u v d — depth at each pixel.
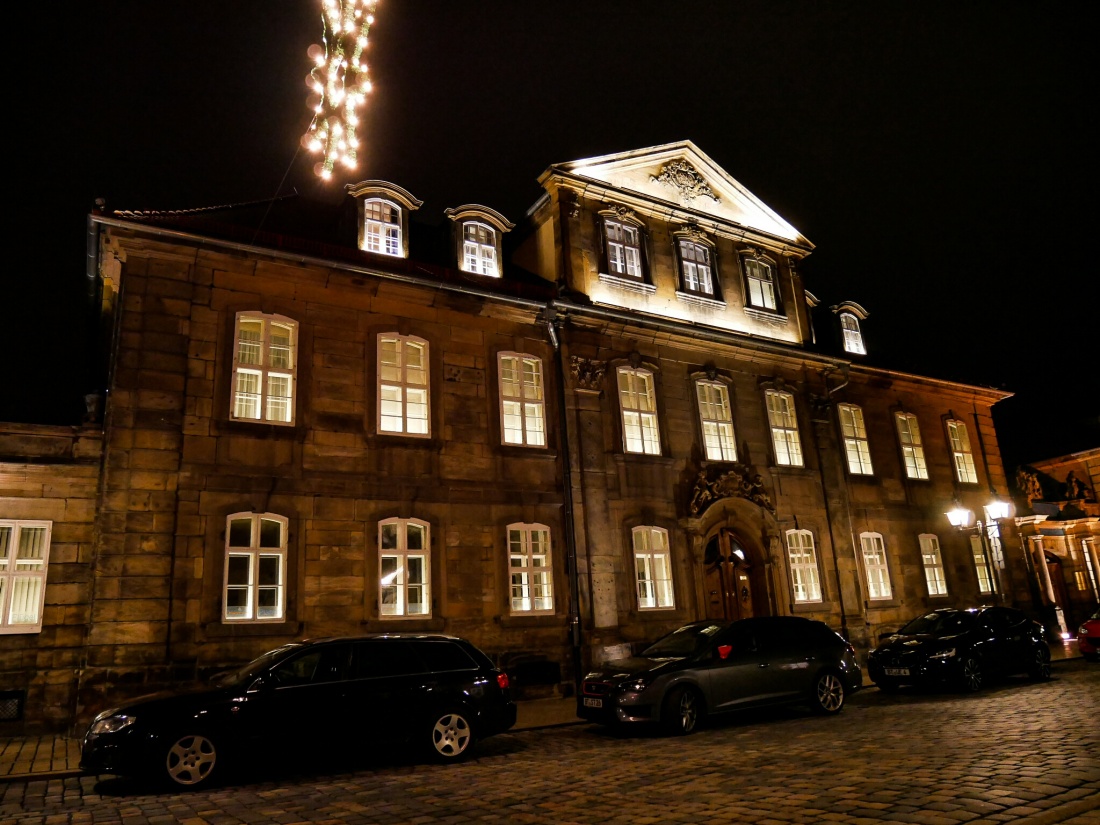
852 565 23.19
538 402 19.17
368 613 15.58
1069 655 22.05
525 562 17.84
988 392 29.56
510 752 11.16
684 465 20.84
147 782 9.42
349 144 10.05
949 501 26.95
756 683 13.04
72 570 14.20
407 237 18.59
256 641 14.29
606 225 21.88
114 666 13.03
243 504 14.82
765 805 7.43
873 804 7.23
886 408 26.61
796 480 22.98
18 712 13.27
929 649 15.99
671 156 23.78
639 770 9.48
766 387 23.20
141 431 14.22
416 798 8.34
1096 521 32.09
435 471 17.09
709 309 23.03
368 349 17.03
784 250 25.66
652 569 19.56
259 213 18.41
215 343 15.36
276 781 9.38
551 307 19.36
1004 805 6.97
